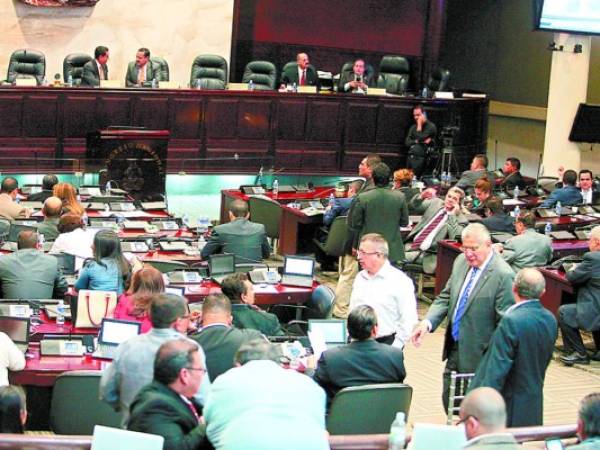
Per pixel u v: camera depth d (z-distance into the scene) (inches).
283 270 405.7
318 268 574.6
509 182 644.1
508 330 289.7
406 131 743.7
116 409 250.8
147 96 679.1
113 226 477.7
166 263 409.7
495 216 509.7
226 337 276.8
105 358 312.8
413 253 518.9
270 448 191.3
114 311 319.9
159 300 249.3
